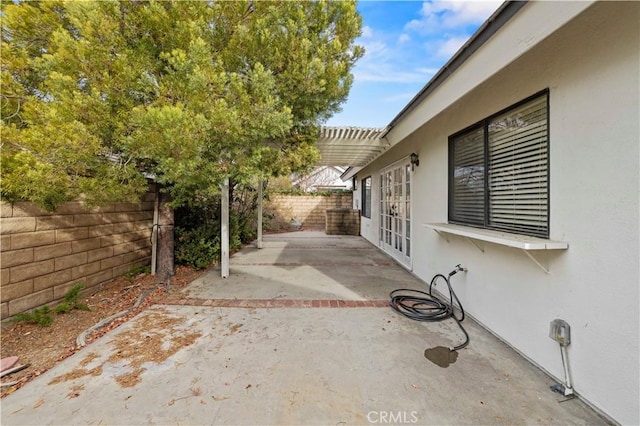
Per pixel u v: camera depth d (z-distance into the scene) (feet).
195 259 20.01
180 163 10.15
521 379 8.04
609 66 6.56
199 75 9.81
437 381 7.91
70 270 13.76
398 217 23.62
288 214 49.78
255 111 11.36
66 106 9.85
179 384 7.68
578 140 7.37
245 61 12.93
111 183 11.21
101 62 10.50
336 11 14.15
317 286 16.53
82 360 8.75
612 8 6.46
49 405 6.84
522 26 7.43
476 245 11.85
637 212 6.00
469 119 12.65
